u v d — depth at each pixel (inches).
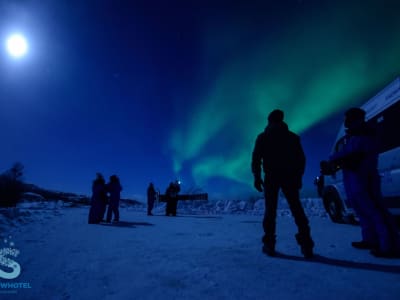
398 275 72.8
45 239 145.0
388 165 156.6
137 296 60.6
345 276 72.5
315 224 220.5
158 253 105.8
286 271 77.9
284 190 101.3
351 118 106.9
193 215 408.5
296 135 107.5
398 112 152.2
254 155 108.7
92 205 255.9
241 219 304.8
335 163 112.0
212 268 82.0
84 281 71.7
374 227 106.7
